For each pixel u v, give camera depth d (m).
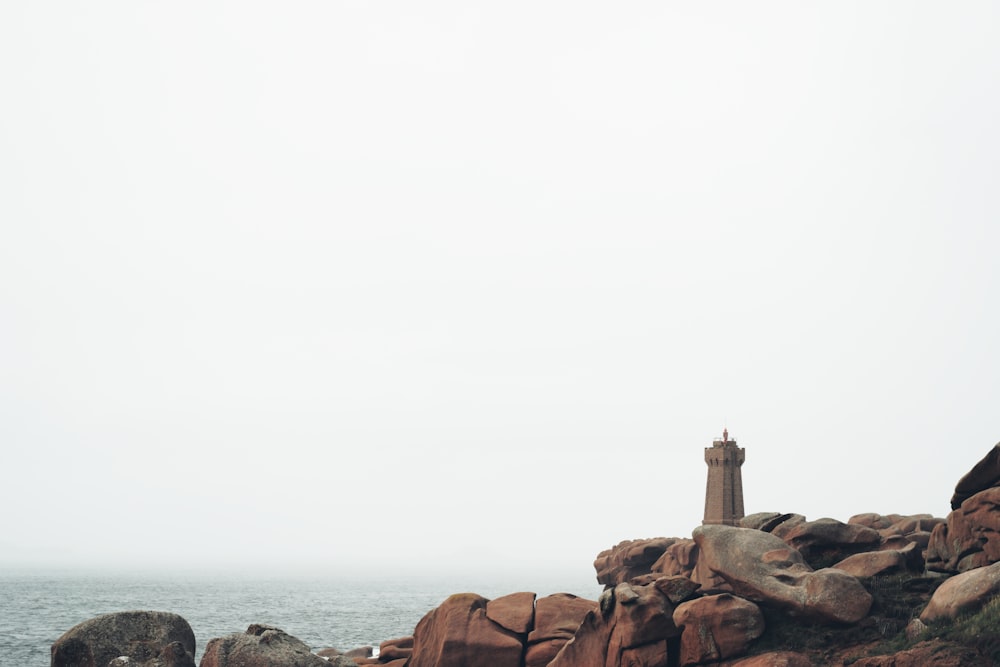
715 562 44.66
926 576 44.03
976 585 37.62
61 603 157.00
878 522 71.25
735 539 45.19
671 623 42.41
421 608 165.12
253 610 148.50
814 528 49.66
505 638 46.97
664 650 42.00
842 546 49.44
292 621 124.44
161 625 44.34
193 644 45.78
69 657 41.69
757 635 40.91
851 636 39.91
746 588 43.00
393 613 148.25
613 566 94.81
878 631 39.91
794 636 40.66
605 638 43.47
